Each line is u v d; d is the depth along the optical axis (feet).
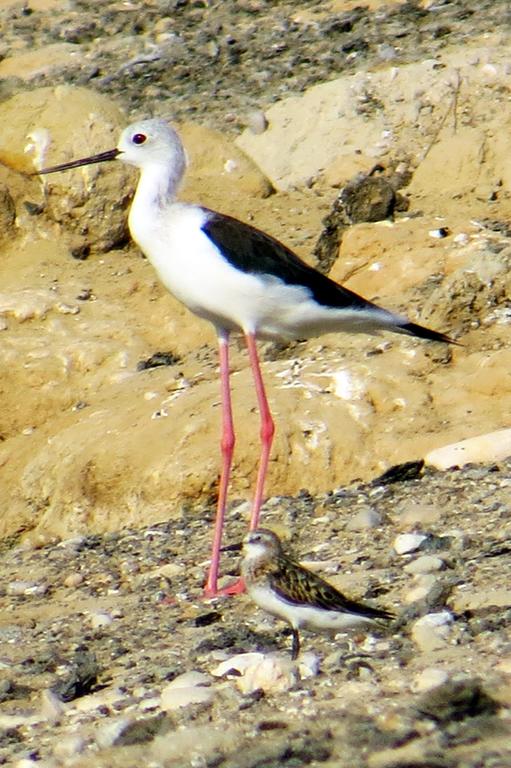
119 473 45.09
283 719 26.13
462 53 66.95
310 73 72.08
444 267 52.01
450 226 54.60
